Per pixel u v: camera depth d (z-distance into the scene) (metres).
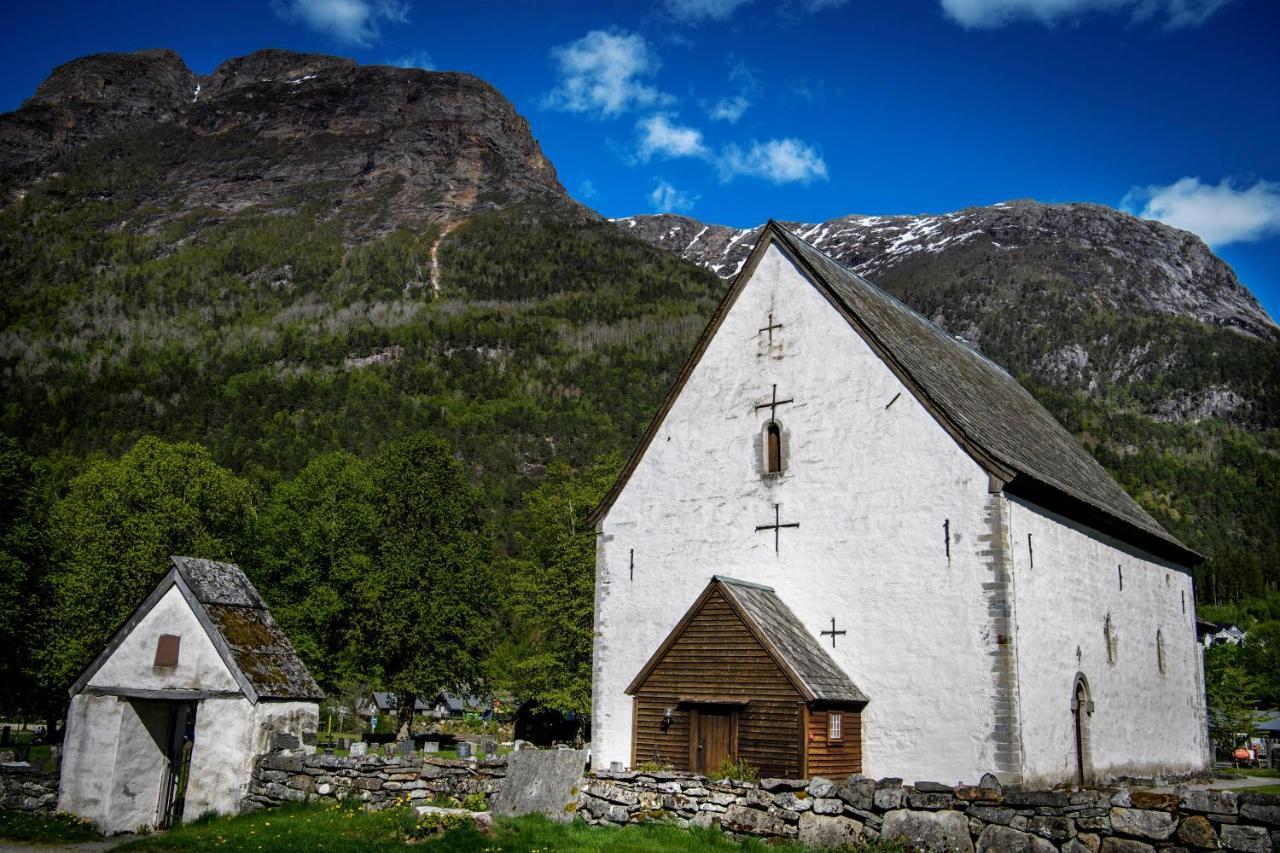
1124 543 29.58
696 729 22.81
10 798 20.38
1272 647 101.44
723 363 27.50
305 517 58.12
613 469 59.59
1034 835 13.53
